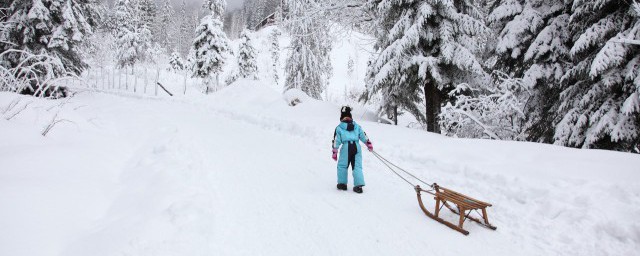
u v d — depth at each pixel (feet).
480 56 40.60
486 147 24.76
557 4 33.45
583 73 29.30
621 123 26.21
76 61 73.10
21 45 63.16
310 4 50.78
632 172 17.35
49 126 22.03
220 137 34.27
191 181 17.87
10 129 20.51
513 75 37.76
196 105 65.98
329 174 23.13
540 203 16.89
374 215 16.24
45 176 14.94
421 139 29.43
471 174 21.63
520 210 16.81
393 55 38.34
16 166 15.15
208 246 12.01
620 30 27.35
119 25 153.79
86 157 19.57
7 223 10.41
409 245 13.46
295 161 26.25
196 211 13.84
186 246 11.60
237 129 40.96
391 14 40.96
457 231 14.84
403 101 45.06
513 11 35.24
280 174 22.38
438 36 37.78
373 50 47.32
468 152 24.36
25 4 63.62
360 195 19.01
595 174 17.99
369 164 25.67
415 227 15.11
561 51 32.19
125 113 46.26
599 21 27.96
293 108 53.93
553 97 34.78
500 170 20.93
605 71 27.14
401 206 17.60
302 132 37.93
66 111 29.55
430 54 38.68
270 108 56.80
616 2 27.81
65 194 13.78
